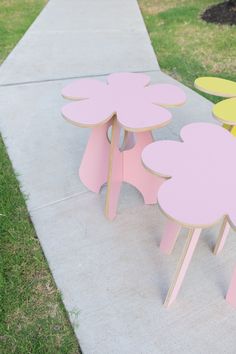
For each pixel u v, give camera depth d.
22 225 2.23
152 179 2.30
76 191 2.53
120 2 7.38
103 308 1.79
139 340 1.66
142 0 7.40
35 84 4.00
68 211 2.36
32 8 6.97
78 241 2.14
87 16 6.47
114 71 4.33
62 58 4.68
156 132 3.16
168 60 4.52
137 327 1.71
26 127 3.23
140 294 1.86
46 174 2.68
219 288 1.90
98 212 2.36
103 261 2.03
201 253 2.10
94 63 4.54
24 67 4.39
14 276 1.92
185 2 6.88
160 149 1.79
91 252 2.08
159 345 1.65
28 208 2.38
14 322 1.72
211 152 1.78
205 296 1.86
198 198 1.51
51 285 1.90
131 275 1.96
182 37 5.20
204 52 4.70
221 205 1.48
